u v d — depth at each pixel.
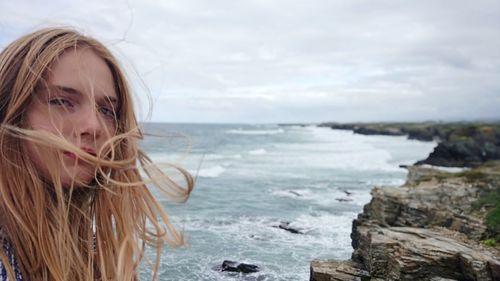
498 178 17.12
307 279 12.87
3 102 1.14
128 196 1.38
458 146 55.97
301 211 23.44
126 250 1.35
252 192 29.84
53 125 1.14
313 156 59.09
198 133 127.38
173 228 1.50
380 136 129.25
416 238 10.48
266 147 77.06
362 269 10.52
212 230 18.75
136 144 1.43
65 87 1.16
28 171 1.11
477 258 8.98
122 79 1.39
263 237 17.64
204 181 35.00
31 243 1.10
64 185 1.16
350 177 38.25
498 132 69.25
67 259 1.16
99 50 1.31
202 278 12.77
